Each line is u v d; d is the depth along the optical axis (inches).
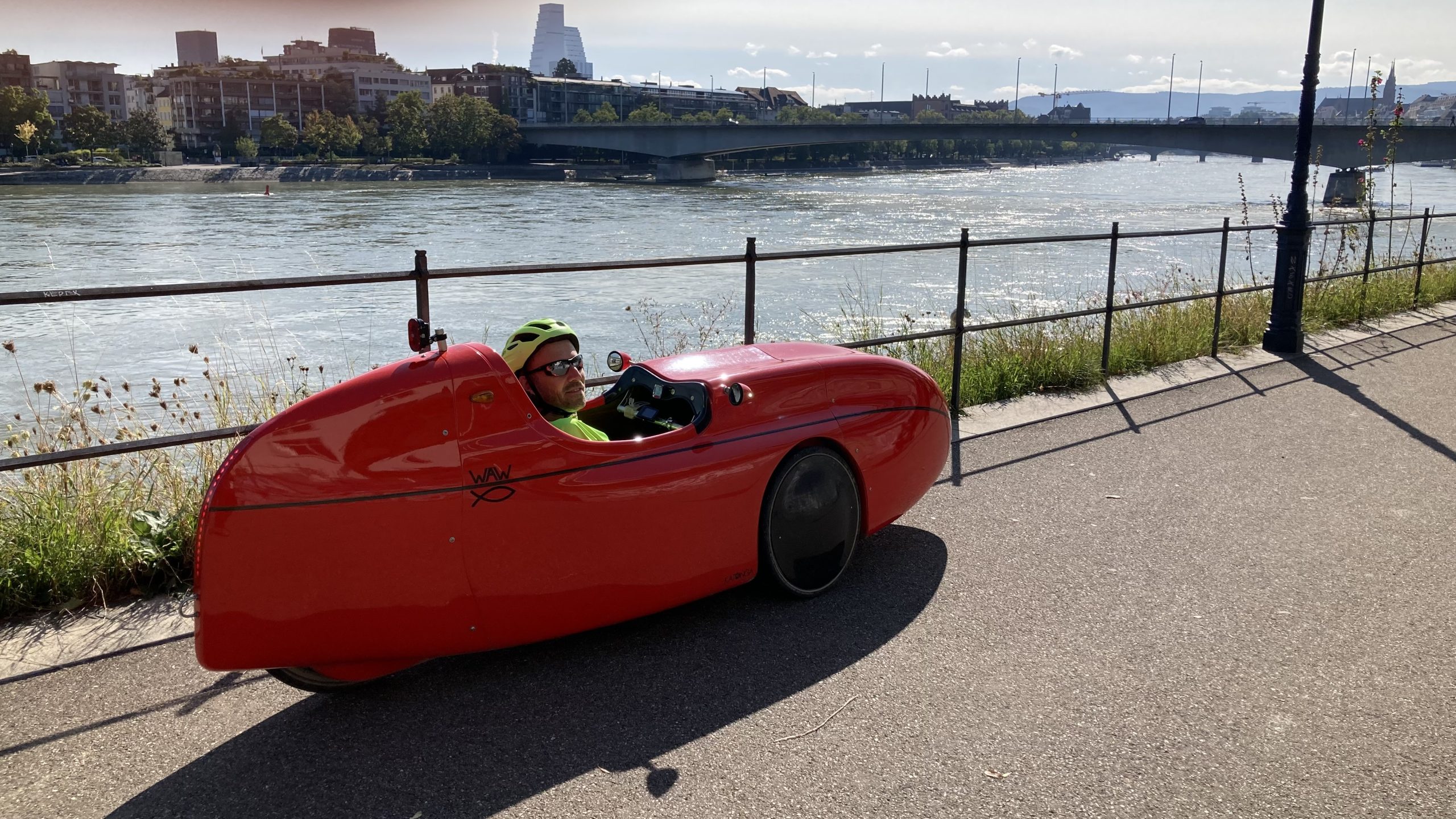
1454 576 171.2
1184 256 1330.0
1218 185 5032.0
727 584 150.8
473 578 124.9
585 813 107.1
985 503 206.8
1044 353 322.7
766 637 147.5
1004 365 312.3
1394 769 116.1
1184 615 155.7
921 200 3243.1
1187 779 113.8
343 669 126.3
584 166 5620.1
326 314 995.3
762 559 154.1
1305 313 446.9
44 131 5846.5
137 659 140.3
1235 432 263.1
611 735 122.0
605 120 7342.5
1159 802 109.6
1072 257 1339.8
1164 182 5502.0
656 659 141.0
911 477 171.0
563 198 3117.6
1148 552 181.2
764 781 112.7
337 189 3659.0
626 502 134.9
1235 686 134.3
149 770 114.8
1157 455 241.6
